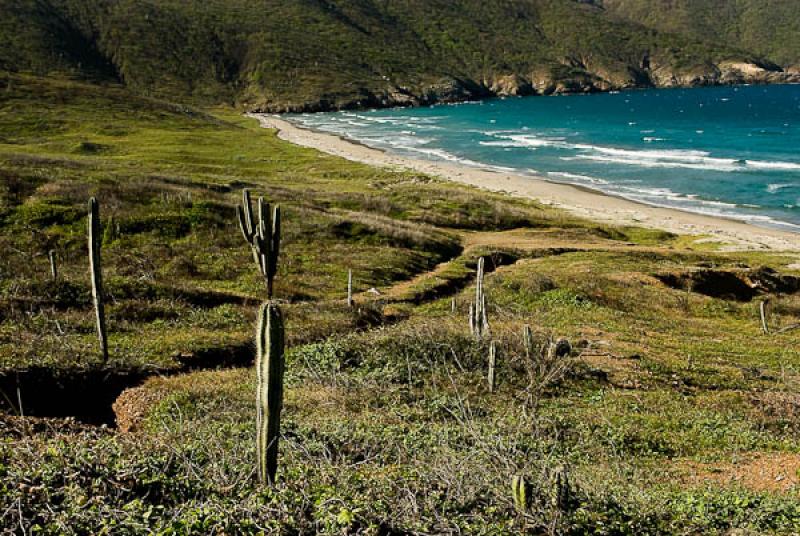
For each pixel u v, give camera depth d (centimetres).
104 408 1377
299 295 2658
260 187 4812
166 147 7856
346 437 1041
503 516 692
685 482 1079
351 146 9862
